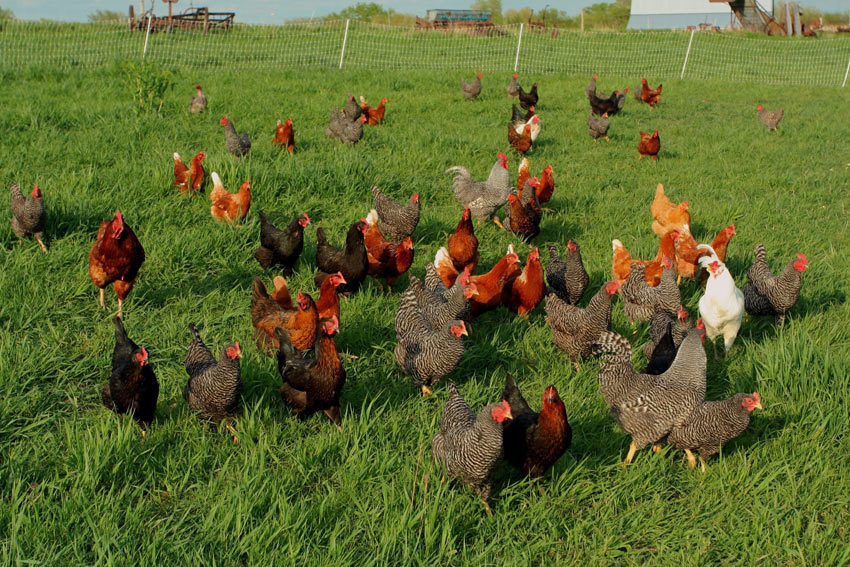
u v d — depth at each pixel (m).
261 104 17.61
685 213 9.61
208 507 4.62
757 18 50.34
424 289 7.04
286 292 7.08
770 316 7.80
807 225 10.97
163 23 30.70
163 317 7.13
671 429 5.17
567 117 19.70
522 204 9.75
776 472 5.04
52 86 18.25
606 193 12.59
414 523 4.41
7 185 10.03
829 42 36.72
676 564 4.44
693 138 17.31
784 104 23.17
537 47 33.06
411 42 32.16
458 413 4.99
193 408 5.45
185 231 8.95
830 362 6.29
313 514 4.54
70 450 4.92
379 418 5.68
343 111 14.91
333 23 34.06
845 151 16.30
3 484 4.69
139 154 12.27
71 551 4.12
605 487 5.04
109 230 6.64
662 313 6.97
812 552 4.45
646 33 37.47
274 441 5.30
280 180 10.77
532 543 4.54
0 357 5.77
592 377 6.48
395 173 12.17
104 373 6.13
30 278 7.34
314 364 5.31
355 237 7.51
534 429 4.82
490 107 19.92
